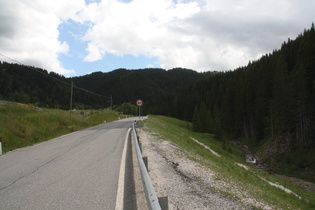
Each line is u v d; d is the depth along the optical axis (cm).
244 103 6962
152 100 18175
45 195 459
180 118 11731
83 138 1591
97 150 1048
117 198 443
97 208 393
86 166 722
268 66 6638
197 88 12650
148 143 1292
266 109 5812
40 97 12344
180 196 477
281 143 4459
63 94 13588
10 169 695
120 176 602
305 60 5003
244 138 6438
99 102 15238
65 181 558
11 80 11900
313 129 3806
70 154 951
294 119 4291
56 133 1942
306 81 4278
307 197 1387
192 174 690
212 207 438
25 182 552
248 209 473
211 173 752
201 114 6606
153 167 723
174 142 1648
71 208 393
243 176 1226
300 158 3569
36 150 1104
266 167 3762
